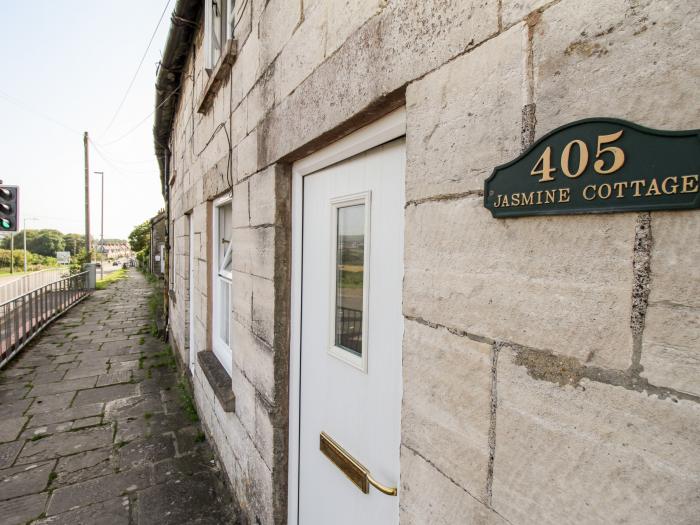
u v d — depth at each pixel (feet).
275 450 6.68
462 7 2.97
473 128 2.90
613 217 2.12
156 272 75.92
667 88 1.90
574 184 2.26
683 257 1.87
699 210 1.82
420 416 3.50
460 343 3.07
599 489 2.19
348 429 5.25
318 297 6.01
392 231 4.43
